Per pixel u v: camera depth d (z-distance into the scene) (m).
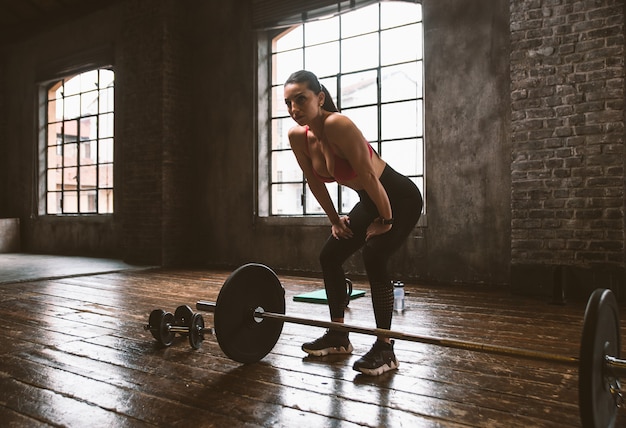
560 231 4.39
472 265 5.09
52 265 6.83
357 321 3.42
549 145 4.45
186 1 7.28
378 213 2.35
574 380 2.16
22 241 9.44
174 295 4.50
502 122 4.96
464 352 2.62
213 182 7.07
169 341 2.75
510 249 4.91
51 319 3.47
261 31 6.75
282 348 2.70
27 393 2.03
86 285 5.12
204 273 6.16
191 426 1.70
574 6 4.36
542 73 4.49
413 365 2.39
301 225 6.28
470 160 5.12
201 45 7.23
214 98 7.09
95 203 8.51
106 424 1.72
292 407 1.87
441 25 5.32
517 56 4.61
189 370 2.32
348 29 6.11
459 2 5.21
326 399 1.95
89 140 8.68
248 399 1.95
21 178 9.52
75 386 2.11
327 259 2.51
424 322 3.38
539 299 4.29
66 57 8.69
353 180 2.25
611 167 4.20
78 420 1.75
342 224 2.42
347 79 6.11
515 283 4.56
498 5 5.01
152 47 7.07
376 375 2.23
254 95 6.71
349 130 2.04
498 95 4.98
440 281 5.26
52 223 8.95
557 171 4.41
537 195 4.50
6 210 9.75
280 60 6.76
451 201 5.21
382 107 5.81
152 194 7.02
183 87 7.20
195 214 7.23
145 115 7.12
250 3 6.77
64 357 2.54
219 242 7.00
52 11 8.72
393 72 5.76
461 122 5.18
